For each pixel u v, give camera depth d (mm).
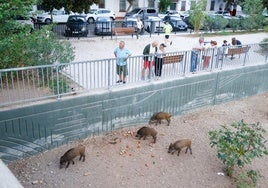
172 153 7941
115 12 34656
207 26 25359
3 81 8078
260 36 24031
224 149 7117
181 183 6809
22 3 8641
